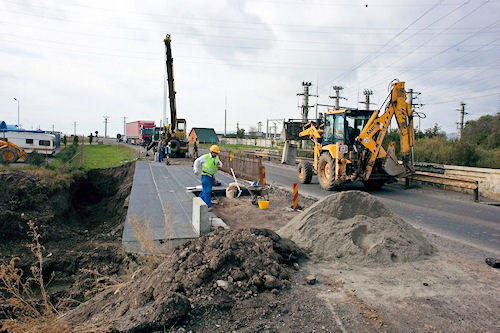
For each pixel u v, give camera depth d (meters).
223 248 4.51
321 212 6.13
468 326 3.41
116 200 15.48
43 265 7.90
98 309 4.62
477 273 4.85
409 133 12.49
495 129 23.00
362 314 3.62
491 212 9.56
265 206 9.64
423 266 5.05
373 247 5.23
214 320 3.54
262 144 53.50
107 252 8.49
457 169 13.62
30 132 23.12
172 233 6.83
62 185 13.41
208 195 9.16
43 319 4.15
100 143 54.12
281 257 4.85
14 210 10.23
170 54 26.44
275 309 3.70
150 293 4.07
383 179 12.91
